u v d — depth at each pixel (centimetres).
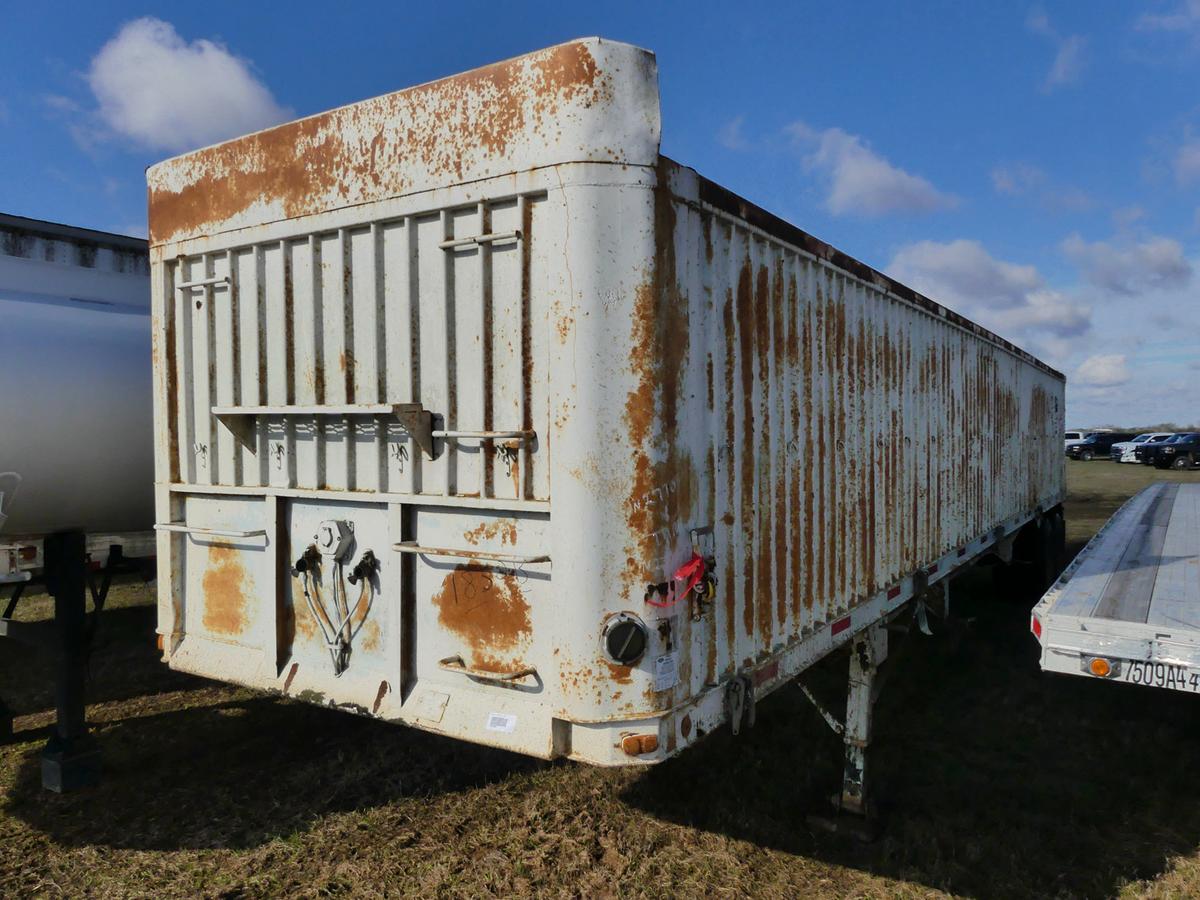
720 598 256
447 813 372
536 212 225
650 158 218
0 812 372
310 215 271
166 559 325
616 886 314
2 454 337
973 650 666
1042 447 879
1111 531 656
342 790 395
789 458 306
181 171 310
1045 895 320
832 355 346
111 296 404
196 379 314
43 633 400
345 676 273
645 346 217
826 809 388
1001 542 717
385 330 259
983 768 443
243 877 316
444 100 239
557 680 223
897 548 431
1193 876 330
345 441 271
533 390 228
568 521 219
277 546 290
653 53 221
